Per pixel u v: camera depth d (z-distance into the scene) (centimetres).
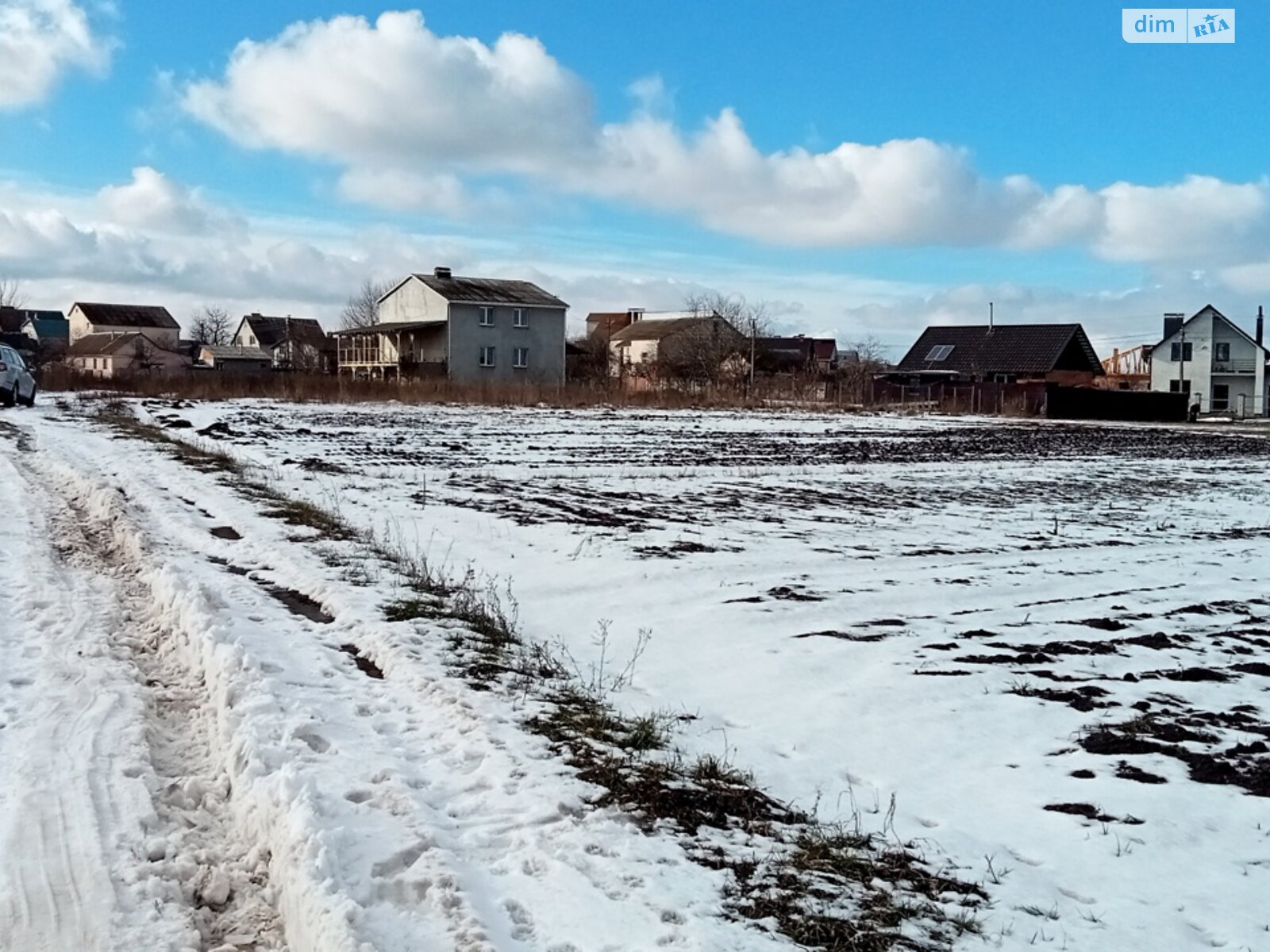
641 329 9112
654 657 766
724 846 446
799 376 7069
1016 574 1128
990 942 382
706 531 1332
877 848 458
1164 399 6038
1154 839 489
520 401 5056
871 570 1114
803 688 707
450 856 414
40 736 541
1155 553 1302
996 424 4762
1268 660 816
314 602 830
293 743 519
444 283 7094
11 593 830
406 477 1814
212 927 395
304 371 6938
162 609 792
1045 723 653
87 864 418
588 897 393
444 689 614
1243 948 390
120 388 4862
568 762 521
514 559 1086
